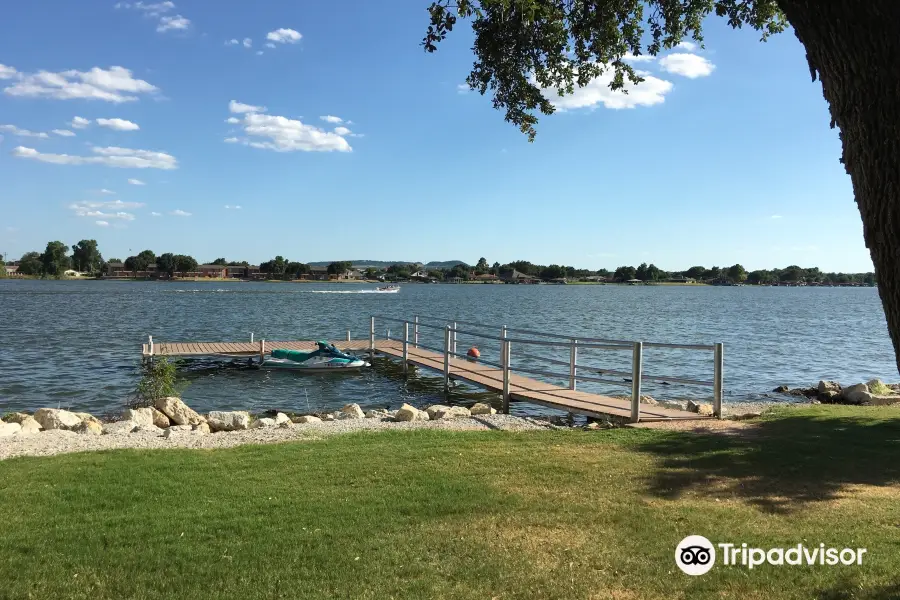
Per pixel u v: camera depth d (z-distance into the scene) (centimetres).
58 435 1009
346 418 1312
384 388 1880
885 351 3108
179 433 1035
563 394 1353
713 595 433
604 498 636
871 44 319
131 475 732
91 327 3866
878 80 320
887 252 323
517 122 843
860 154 332
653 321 5181
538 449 858
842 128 344
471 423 1104
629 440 914
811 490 655
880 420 1063
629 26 804
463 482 695
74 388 1812
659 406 1374
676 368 2400
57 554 507
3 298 7844
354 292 12900
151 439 968
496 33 778
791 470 730
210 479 718
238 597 438
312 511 604
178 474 738
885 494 642
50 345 2819
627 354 2809
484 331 4041
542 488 673
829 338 3744
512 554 502
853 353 3014
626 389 1906
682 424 1064
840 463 760
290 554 505
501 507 612
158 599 436
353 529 557
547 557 496
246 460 803
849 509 596
